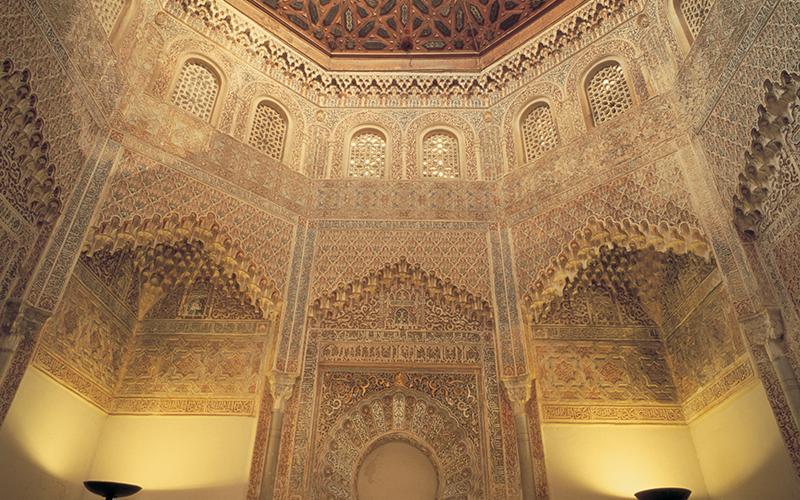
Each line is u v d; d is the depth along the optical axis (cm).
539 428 573
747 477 504
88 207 500
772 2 438
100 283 584
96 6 532
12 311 423
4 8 402
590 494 560
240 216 618
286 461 553
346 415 597
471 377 617
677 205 536
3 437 441
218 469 561
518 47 771
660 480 572
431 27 811
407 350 621
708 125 524
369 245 657
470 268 643
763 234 466
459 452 582
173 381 615
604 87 680
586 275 651
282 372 584
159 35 640
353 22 805
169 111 606
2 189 416
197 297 666
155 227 556
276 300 612
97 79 522
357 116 770
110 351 598
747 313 456
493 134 748
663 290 659
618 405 612
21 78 418
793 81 417
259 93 721
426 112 776
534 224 645
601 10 709
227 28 719
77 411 540
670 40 602
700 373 586
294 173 692
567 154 654
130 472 564
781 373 426
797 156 424
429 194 694
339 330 629
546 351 639
